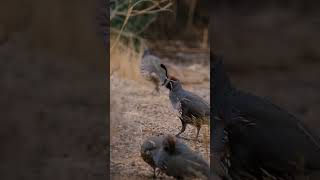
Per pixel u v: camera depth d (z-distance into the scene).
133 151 8.69
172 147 7.75
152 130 9.30
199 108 8.74
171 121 9.67
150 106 10.82
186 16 17.55
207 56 16.72
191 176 7.64
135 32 15.14
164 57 16.45
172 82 9.35
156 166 7.86
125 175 8.09
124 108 10.47
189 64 15.91
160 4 13.30
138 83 12.73
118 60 12.91
